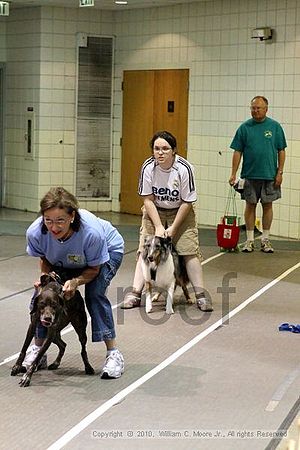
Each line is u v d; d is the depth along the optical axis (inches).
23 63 652.1
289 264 454.3
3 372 257.3
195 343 296.0
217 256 474.3
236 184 492.7
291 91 544.1
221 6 581.9
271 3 550.6
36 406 228.8
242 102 573.9
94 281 249.3
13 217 621.6
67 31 640.4
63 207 229.8
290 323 327.0
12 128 669.3
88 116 657.0
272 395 242.1
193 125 608.4
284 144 490.9
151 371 262.5
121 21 651.5
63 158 652.1
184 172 335.3
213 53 589.9
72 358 273.9
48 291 237.8
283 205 553.0
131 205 660.7
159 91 629.9
